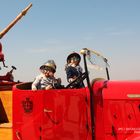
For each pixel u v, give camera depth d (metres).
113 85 5.66
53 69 6.13
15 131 5.75
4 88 7.05
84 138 5.58
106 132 5.58
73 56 6.60
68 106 5.60
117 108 5.59
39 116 5.66
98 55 6.18
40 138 5.66
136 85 5.61
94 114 5.58
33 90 5.70
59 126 5.61
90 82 5.64
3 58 7.84
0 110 6.80
